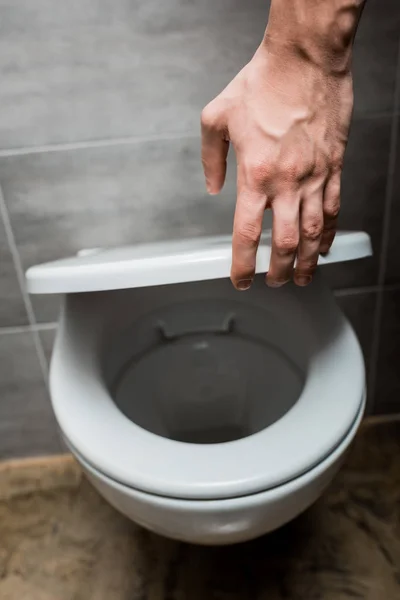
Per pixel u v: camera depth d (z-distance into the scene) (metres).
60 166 0.79
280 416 0.74
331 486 0.95
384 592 0.79
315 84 0.45
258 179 0.45
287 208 0.46
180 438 0.87
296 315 0.68
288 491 0.48
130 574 0.85
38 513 0.96
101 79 0.73
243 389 0.82
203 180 0.82
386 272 0.93
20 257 0.86
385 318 0.99
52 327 0.94
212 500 0.47
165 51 0.71
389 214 0.87
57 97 0.73
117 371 0.74
